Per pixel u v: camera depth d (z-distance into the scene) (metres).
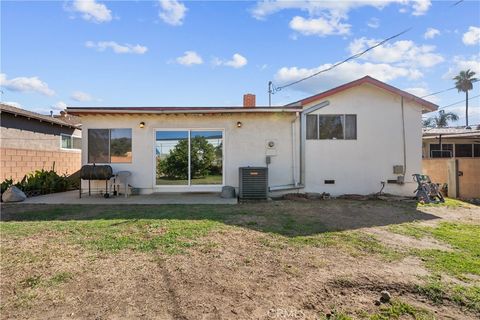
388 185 10.97
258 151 10.91
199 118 10.91
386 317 2.83
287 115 10.88
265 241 5.10
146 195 10.53
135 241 4.96
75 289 3.26
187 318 2.74
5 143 12.31
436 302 3.13
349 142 10.93
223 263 4.08
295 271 3.84
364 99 10.99
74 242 4.89
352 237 5.47
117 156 10.76
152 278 3.57
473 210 8.71
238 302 3.04
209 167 10.95
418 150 11.05
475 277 3.69
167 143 10.89
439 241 5.34
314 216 7.28
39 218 6.79
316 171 10.88
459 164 11.80
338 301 3.12
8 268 3.81
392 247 4.92
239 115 10.87
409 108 11.09
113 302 3.00
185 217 6.87
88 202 9.09
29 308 2.87
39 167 13.71
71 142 17.05
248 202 9.41
